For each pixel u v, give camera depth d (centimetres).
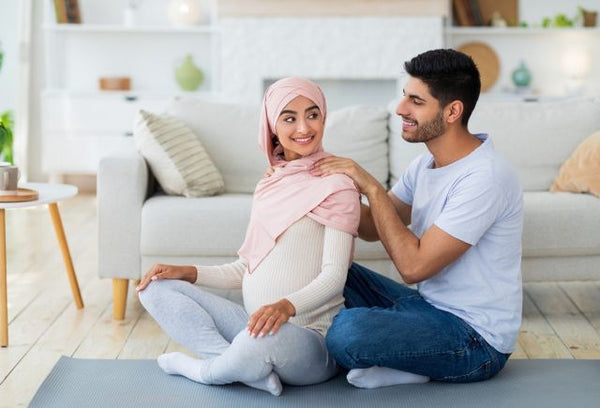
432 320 244
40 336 315
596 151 361
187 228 333
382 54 657
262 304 248
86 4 686
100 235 333
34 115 687
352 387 250
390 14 653
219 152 384
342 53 658
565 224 331
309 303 237
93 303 359
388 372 250
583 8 684
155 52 690
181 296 256
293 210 247
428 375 250
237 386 253
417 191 260
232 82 662
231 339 263
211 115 391
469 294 247
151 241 332
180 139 362
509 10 684
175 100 398
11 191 316
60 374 265
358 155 387
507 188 243
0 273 303
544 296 374
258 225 253
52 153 652
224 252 335
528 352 298
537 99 662
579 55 681
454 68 243
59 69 686
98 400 243
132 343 307
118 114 650
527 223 330
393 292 268
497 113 391
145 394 248
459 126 249
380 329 238
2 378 272
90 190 684
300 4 653
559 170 381
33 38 680
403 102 250
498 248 247
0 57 638
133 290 381
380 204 248
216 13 679
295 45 658
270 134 259
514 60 689
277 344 233
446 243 240
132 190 334
